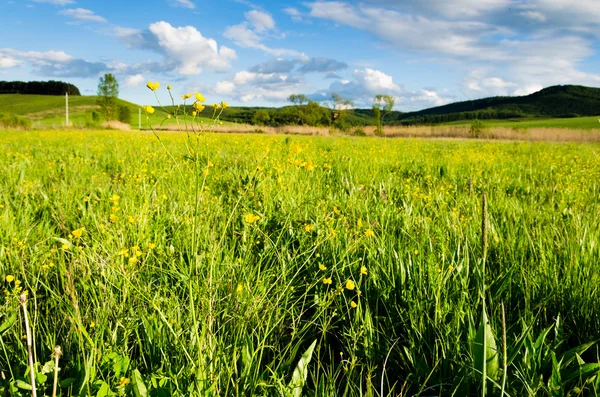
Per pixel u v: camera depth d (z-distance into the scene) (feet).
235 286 7.20
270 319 6.66
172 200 13.06
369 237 9.38
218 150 32.14
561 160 34.14
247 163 22.88
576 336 6.98
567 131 113.80
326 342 7.21
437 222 11.44
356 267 8.53
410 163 27.78
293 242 10.27
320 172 20.31
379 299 7.88
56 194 14.20
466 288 7.23
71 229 11.12
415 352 6.48
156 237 9.98
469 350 5.84
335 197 14.62
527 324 6.68
